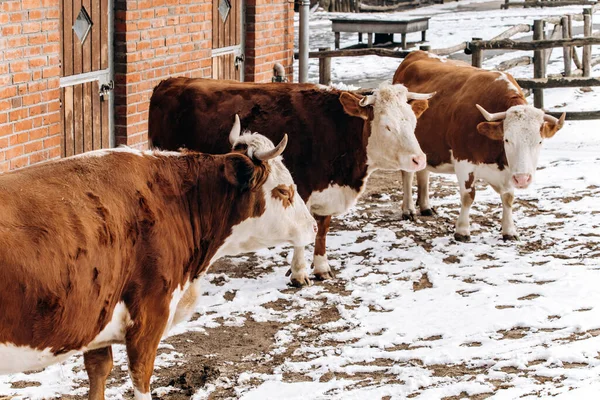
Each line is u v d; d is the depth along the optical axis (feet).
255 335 23.75
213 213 18.54
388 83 27.27
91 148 32.27
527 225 33.12
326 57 51.06
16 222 15.20
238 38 42.09
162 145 28.91
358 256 30.14
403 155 26.81
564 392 18.70
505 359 20.93
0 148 27.17
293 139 27.22
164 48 35.12
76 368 21.59
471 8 124.26
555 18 61.57
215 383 20.59
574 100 56.08
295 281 27.32
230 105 27.94
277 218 19.26
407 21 73.92
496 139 30.04
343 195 27.73
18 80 27.53
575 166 41.37
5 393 19.99
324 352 22.45
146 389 17.54
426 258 29.55
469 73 33.22
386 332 23.52
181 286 18.16
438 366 21.07
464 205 31.60
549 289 25.84
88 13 31.22
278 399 19.57
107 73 32.78
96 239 16.01
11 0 26.81
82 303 15.84
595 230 32.12
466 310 24.68
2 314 14.92
